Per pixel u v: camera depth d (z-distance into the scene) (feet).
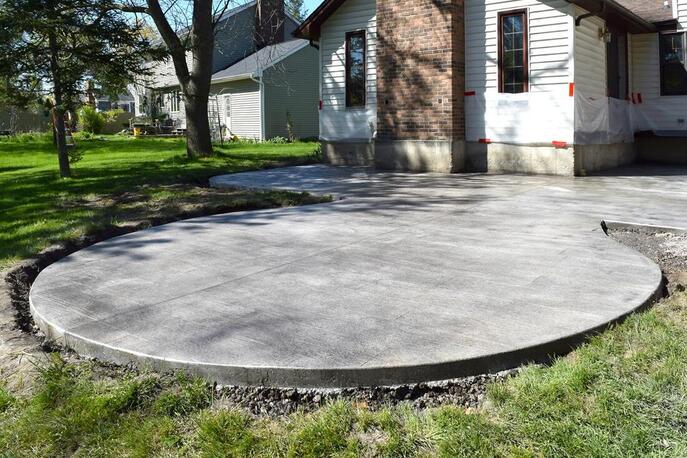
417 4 43.75
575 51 39.37
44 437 9.28
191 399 10.09
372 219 24.91
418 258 18.31
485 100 42.86
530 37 40.55
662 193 31.04
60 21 35.19
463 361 10.64
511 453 8.21
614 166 46.70
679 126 49.26
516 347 11.12
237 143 81.00
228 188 35.99
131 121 121.80
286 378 10.47
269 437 9.04
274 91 93.30
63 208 30.17
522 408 9.29
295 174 42.24
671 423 8.65
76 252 20.48
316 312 13.57
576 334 11.76
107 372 11.34
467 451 8.32
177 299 14.87
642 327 12.16
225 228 23.86
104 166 47.39
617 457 7.91
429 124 43.98
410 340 11.66
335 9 49.34
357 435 9.00
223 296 15.01
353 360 10.75
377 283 15.78
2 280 18.21
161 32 52.08
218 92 101.91
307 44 96.17
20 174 45.39
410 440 8.73
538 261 17.62
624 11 41.98
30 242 22.72
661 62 49.49
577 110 39.83
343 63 49.73
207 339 12.05
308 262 18.17
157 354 11.29
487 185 35.37
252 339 11.96
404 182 37.27
